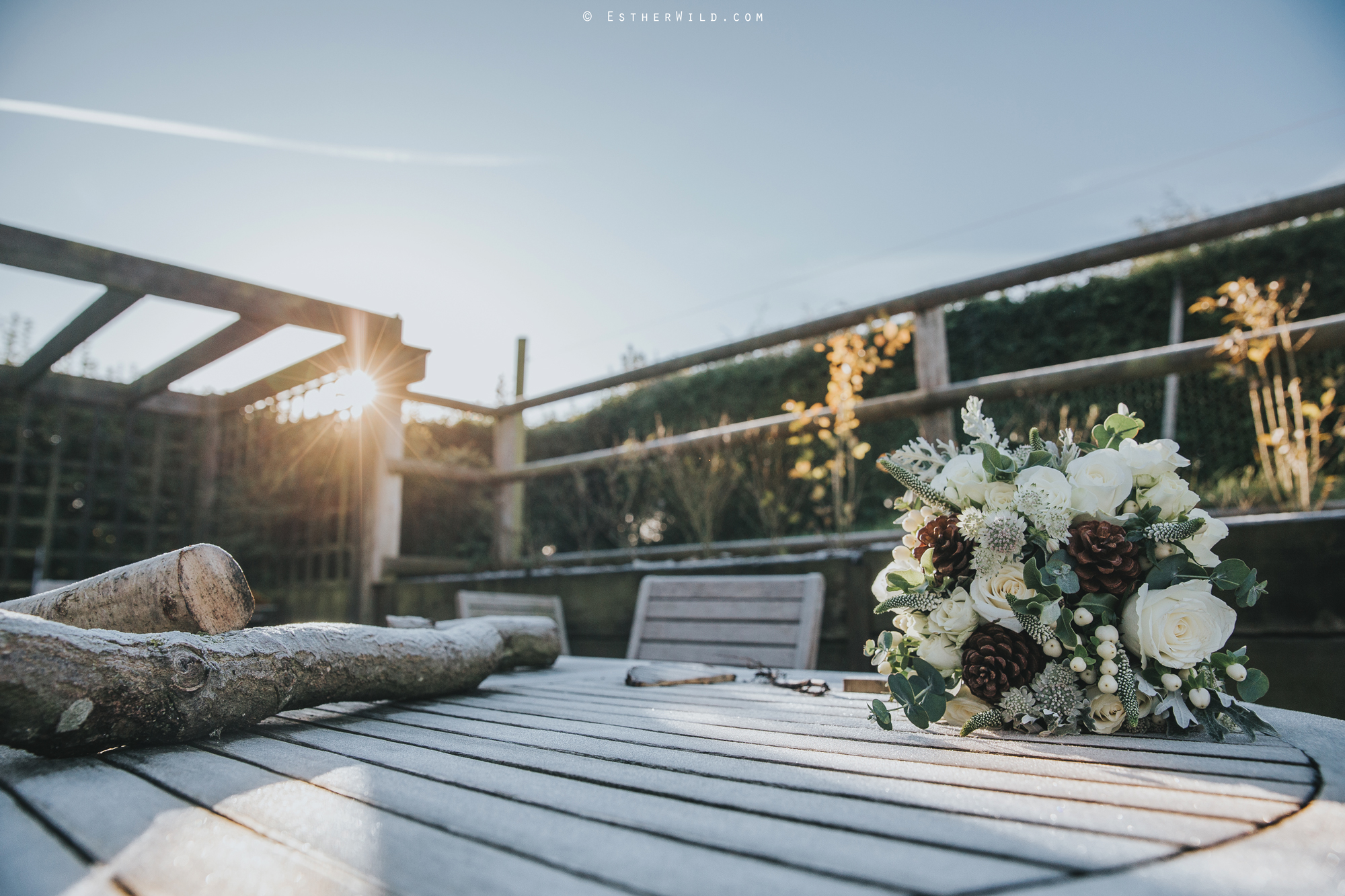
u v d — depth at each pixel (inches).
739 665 98.4
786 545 143.2
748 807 28.0
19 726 34.9
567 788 31.4
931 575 49.0
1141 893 19.1
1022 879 20.1
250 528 224.4
